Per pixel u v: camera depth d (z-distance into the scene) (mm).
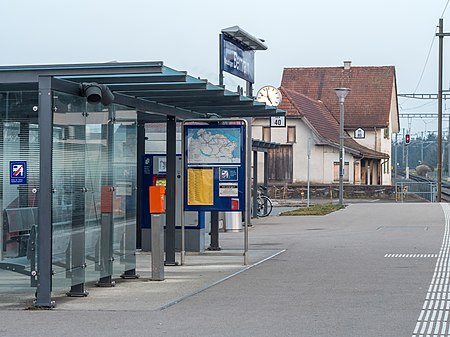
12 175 11750
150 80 12055
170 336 9156
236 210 15930
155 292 12664
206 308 11055
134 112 14000
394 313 10570
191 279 14164
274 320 10086
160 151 19312
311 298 11828
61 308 11203
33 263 11516
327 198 53531
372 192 53438
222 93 13906
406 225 26406
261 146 30062
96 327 9758
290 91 59938
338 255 17750
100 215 12820
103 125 12836
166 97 14180
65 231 11680
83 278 12211
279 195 53562
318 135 57094
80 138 12055
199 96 14141
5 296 12203
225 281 13836
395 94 72062
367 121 66438
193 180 15992
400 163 155250
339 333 9266
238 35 20969
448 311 10719
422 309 10883
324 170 57562
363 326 9688
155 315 10547
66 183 11680
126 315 10578
